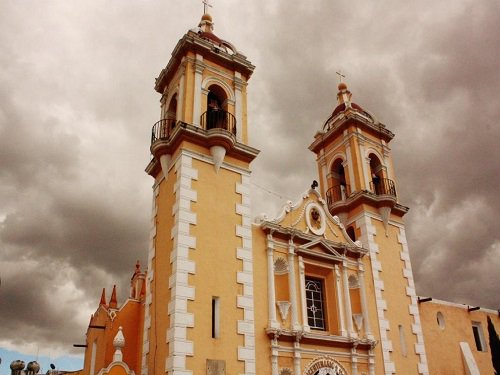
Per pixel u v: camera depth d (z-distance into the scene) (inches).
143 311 778.2
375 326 834.2
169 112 862.5
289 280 757.9
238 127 824.9
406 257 978.1
